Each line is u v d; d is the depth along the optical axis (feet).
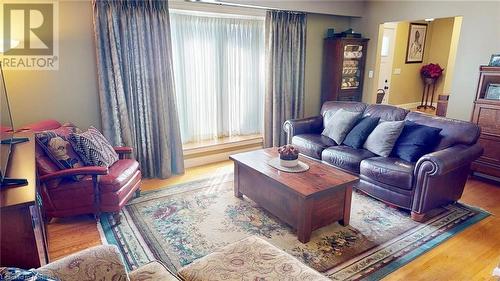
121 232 8.95
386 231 9.04
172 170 13.60
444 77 25.76
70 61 11.06
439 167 8.74
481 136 12.47
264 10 14.93
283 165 9.71
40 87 10.78
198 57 14.35
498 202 11.02
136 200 10.92
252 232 8.96
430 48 26.55
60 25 10.68
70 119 11.48
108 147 10.18
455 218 9.83
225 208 10.37
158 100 12.45
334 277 7.13
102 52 11.19
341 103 14.37
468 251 8.13
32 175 5.82
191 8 12.92
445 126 10.69
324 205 8.56
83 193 9.05
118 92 11.59
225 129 15.99
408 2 15.56
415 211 9.54
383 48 23.24
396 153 10.82
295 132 13.99
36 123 10.32
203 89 14.83
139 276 4.67
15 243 4.98
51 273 3.96
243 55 15.60
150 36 11.87
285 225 9.30
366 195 11.39
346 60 17.30
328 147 12.35
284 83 16.06
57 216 9.09
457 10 13.84
